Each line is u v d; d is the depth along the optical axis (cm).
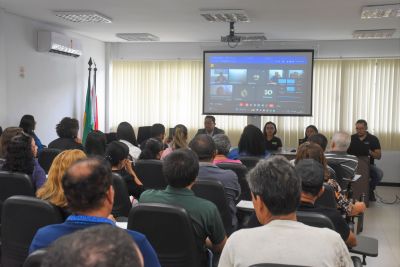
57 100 703
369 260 390
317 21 596
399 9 492
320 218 171
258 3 491
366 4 484
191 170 211
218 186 266
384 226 503
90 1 496
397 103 749
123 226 219
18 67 601
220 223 214
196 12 547
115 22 629
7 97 581
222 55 733
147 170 359
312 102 719
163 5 509
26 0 498
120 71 861
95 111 780
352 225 293
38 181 288
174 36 753
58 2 505
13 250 207
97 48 824
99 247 61
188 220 191
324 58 773
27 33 616
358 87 762
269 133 656
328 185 246
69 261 59
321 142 408
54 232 139
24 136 290
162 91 841
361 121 642
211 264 226
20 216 199
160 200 213
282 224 138
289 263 130
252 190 148
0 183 268
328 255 131
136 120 859
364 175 573
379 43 753
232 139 813
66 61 723
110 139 625
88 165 140
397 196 675
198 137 313
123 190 282
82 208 139
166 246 195
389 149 754
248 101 730
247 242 136
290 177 142
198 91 827
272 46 792
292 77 711
